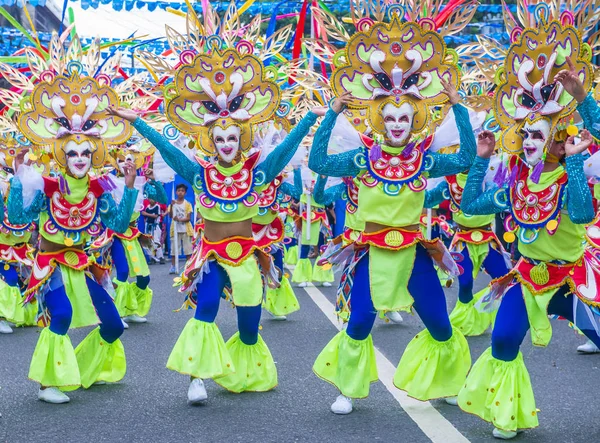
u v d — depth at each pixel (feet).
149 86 21.35
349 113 19.86
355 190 19.99
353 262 17.75
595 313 15.11
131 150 28.25
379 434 15.66
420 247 17.67
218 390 19.34
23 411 17.67
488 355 15.67
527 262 15.52
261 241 28.25
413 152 17.65
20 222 18.44
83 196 18.98
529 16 15.93
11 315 28.12
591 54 14.78
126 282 28.91
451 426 16.07
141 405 18.06
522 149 15.58
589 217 14.43
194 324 18.03
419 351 17.74
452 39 28.68
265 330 27.40
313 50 19.19
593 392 18.70
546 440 15.12
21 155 19.16
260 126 24.06
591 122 14.66
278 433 15.87
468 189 16.17
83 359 19.60
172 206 50.03
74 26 21.53
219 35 20.43
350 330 17.49
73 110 19.58
